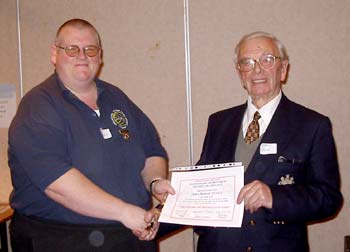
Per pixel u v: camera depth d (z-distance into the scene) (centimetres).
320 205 146
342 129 258
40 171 144
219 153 173
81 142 156
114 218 148
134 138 175
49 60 274
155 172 179
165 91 267
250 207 143
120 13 266
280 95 168
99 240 158
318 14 252
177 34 263
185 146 269
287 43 255
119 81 270
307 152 154
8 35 276
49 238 156
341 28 252
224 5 258
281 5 254
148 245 175
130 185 167
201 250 170
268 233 152
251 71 163
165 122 269
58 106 156
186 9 261
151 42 265
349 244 252
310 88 257
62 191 144
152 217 149
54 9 271
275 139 157
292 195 145
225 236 159
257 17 256
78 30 161
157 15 264
